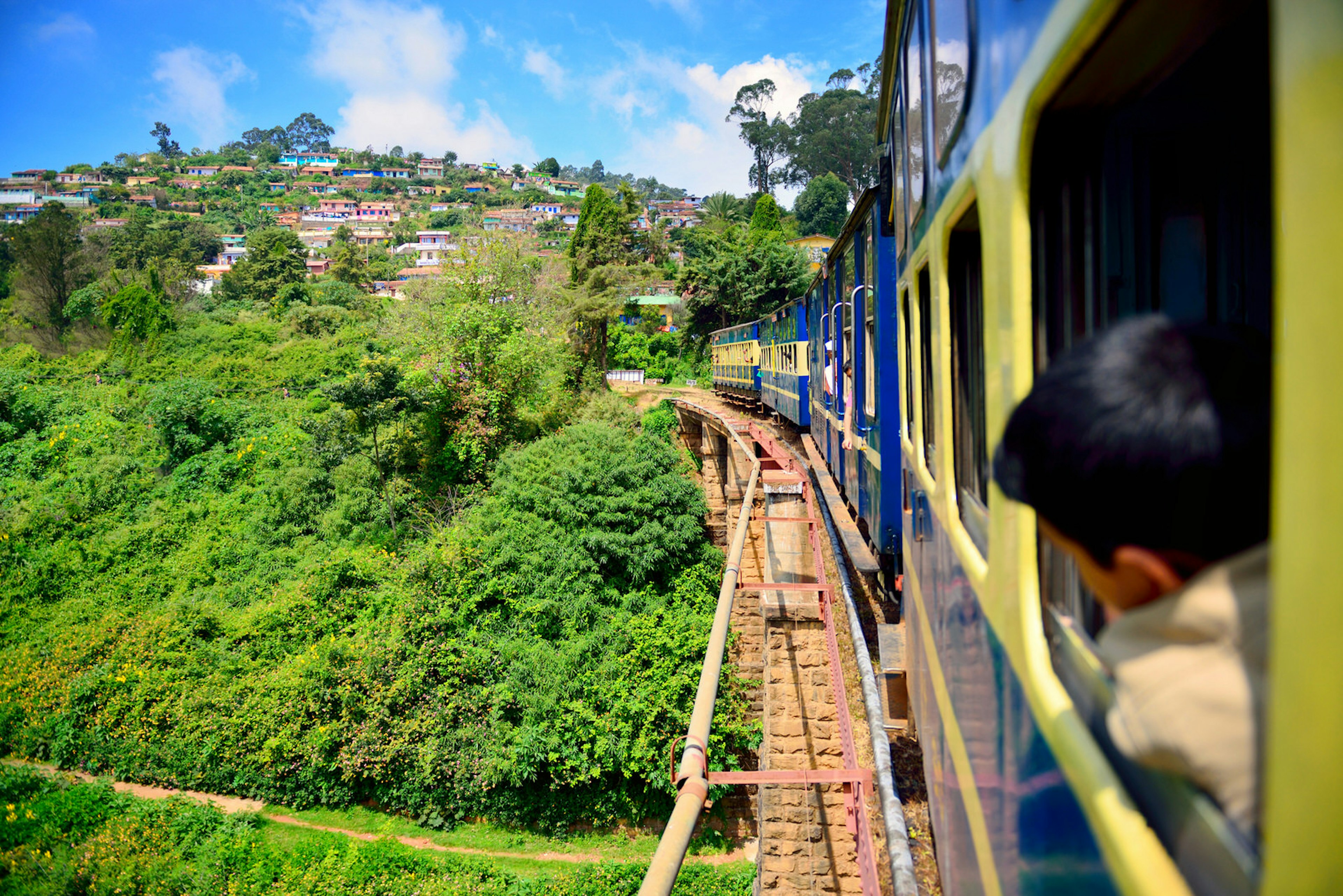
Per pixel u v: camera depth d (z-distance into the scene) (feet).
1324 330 1.96
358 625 62.75
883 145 19.94
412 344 87.30
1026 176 4.91
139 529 78.69
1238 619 2.69
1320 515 2.00
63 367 124.77
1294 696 2.10
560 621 63.82
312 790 56.03
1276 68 2.13
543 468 73.92
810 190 221.05
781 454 50.03
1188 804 2.86
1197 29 3.58
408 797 54.85
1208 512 2.91
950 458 8.99
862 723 20.07
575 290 123.03
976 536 7.55
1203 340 3.12
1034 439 3.29
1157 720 2.78
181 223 336.49
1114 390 3.05
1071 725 4.24
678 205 415.23
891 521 21.94
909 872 10.96
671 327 177.88
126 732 58.34
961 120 7.19
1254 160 5.65
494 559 65.82
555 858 52.70
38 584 73.36
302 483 79.25
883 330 21.47
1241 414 2.93
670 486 73.77
